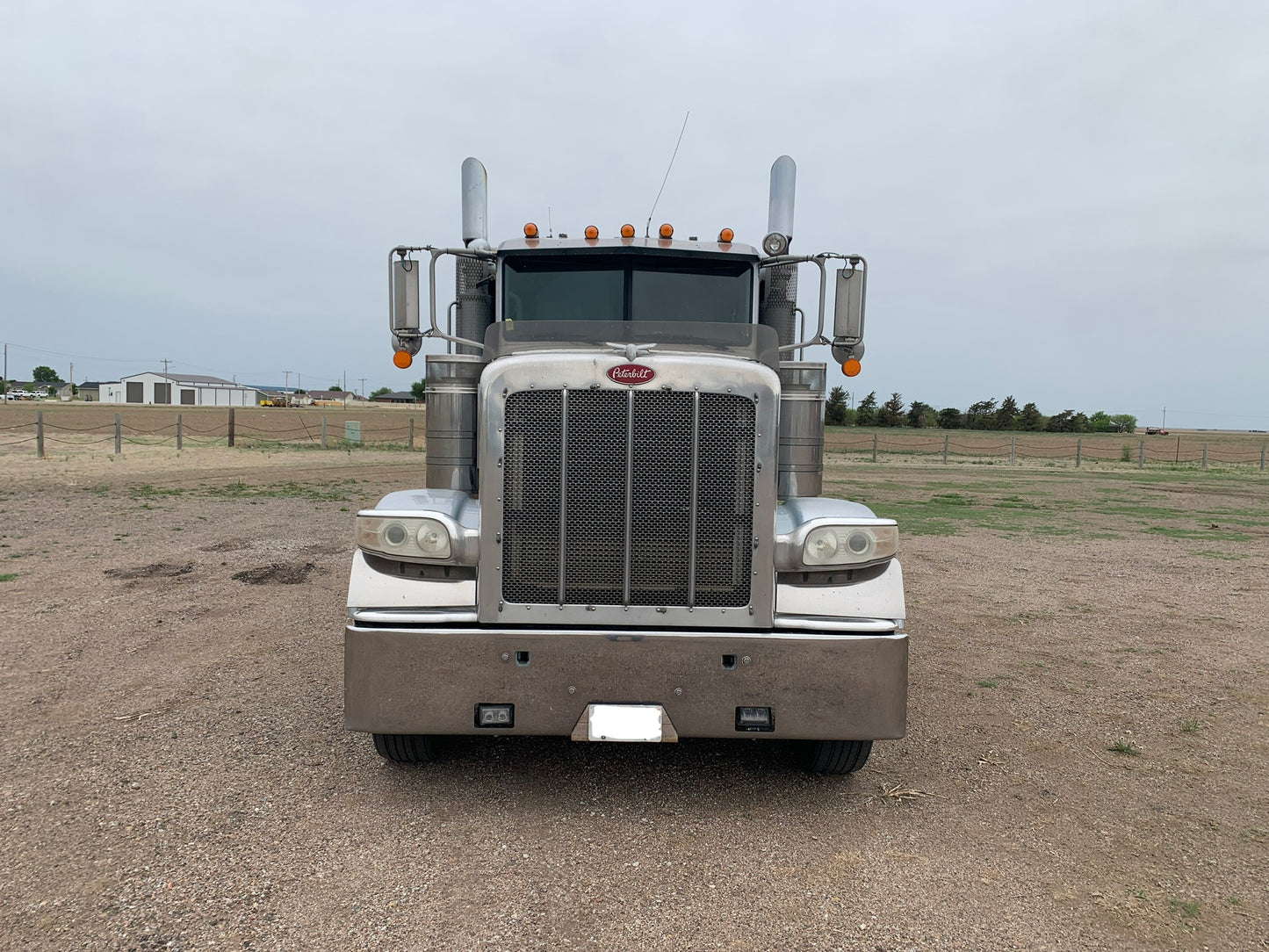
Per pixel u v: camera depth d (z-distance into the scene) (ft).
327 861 10.04
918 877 9.94
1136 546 38.04
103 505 43.16
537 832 10.95
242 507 44.55
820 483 13.87
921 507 54.08
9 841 10.27
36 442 86.17
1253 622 23.82
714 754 13.92
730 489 11.32
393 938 8.51
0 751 13.07
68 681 16.53
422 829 10.93
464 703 11.09
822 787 12.60
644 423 11.27
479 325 16.87
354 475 65.05
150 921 8.66
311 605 23.20
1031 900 9.46
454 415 13.83
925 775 13.10
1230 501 60.29
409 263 14.40
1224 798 12.32
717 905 9.28
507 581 11.37
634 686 11.11
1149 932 8.87
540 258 15.78
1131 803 12.14
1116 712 16.15
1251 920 9.12
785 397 13.66
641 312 15.85
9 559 28.68
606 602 11.43
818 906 9.28
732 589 11.39
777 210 17.26
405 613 11.34
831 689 11.19
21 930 8.45
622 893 9.49
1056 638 21.94
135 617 21.61
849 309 14.96
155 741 13.61
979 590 28.04
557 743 14.25
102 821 10.85
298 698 15.80
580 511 11.31
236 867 9.82
